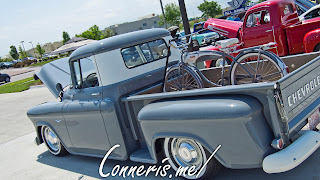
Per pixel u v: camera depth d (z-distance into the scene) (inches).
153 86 163.2
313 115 129.0
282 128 106.0
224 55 150.8
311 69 125.0
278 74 150.9
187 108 116.3
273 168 103.3
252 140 104.5
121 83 152.7
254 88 102.6
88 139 170.7
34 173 194.7
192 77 158.1
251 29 316.5
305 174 124.9
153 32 176.1
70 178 174.2
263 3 303.0
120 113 150.3
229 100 107.9
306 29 284.0
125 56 159.5
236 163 112.3
